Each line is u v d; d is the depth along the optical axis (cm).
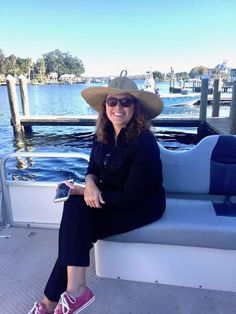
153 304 170
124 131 170
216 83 1157
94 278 193
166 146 982
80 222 154
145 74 1584
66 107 2050
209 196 222
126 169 169
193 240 170
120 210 172
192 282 183
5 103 2392
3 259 216
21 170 652
